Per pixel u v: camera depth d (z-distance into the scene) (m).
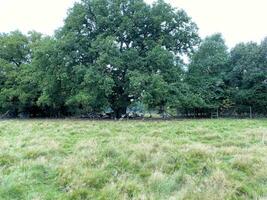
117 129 15.54
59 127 16.66
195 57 39.78
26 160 7.53
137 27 34.72
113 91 34.25
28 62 45.34
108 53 30.78
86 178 5.99
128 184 5.71
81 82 32.66
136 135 12.65
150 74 31.73
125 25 33.06
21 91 40.56
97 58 31.42
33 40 45.41
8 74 42.34
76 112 42.47
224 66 42.72
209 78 40.06
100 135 12.81
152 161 7.20
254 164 6.91
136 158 7.57
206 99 39.06
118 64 30.47
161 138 11.27
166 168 6.84
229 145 10.05
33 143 10.31
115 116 35.91
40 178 6.36
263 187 5.75
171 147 8.77
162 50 32.03
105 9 33.81
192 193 5.27
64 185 5.91
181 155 7.81
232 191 5.33
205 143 10.70
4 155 7.70
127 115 35.81
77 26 33.81
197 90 38.22
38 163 7.07
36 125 19.00
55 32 36.06
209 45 41.38
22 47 44.56
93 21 34.69
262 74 38.59
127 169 6.91
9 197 5.30
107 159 7.42
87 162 7.15
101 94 32.31
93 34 34.69
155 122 22.70
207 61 40.12
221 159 7.78
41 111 44.69
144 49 34.78
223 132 14.01
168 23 35.50
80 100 30.69
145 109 35.53
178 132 13.91
